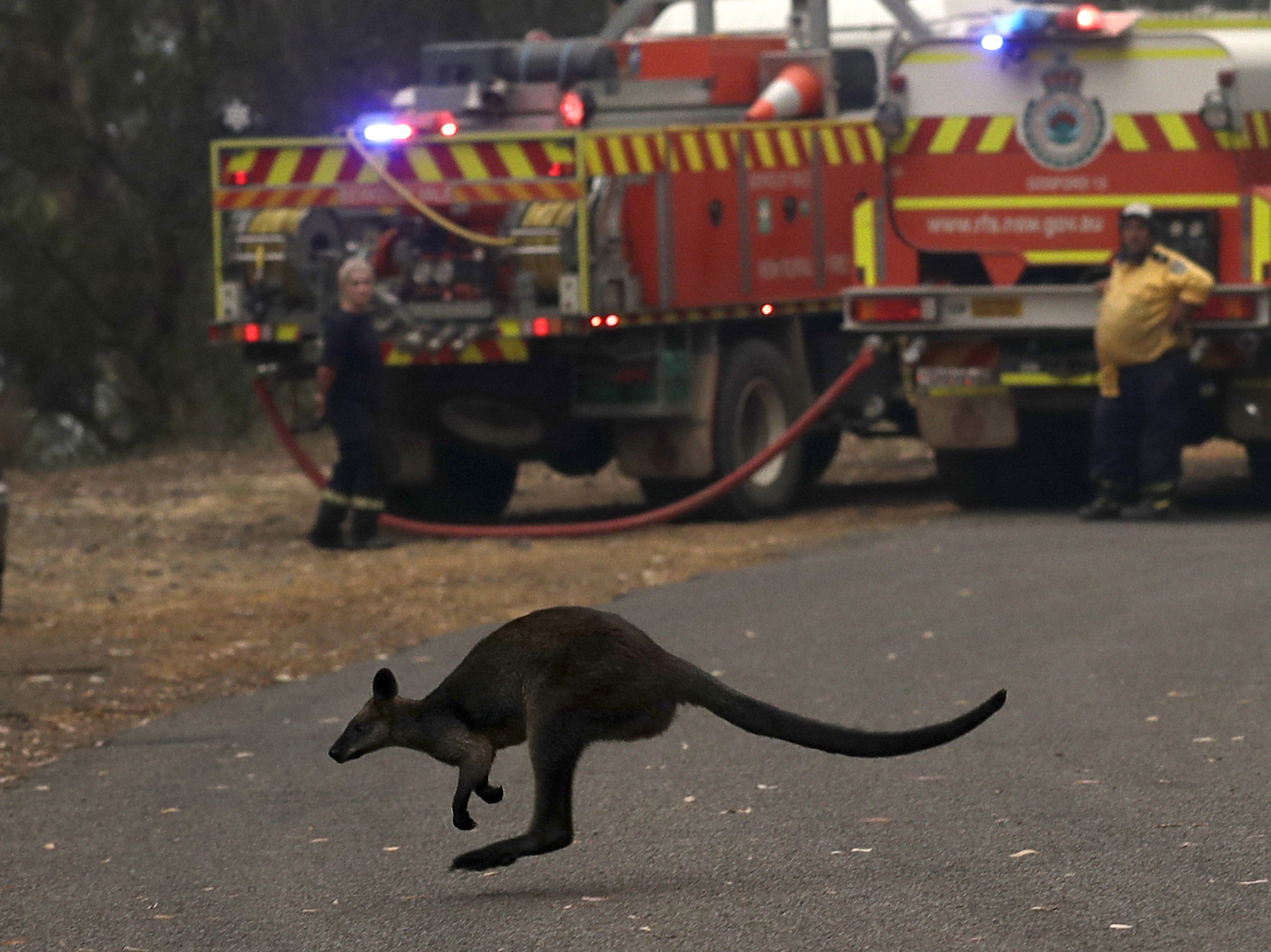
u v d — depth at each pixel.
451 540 30.80
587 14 46.22
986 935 10.66
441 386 31.53
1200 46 29.58
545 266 28.86
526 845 11.73
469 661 12.06
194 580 27.36
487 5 45.00
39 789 15.95
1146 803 13.67
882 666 19.38
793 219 32.59
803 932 10.88
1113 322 28.58
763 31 36.41
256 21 44.06
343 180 30.11
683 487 32.06
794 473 33.06
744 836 13.30
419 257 29.77
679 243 30.23
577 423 32.22
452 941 11.02
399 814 14.55
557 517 34.34
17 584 27.31
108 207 45.00
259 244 30.80
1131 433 29.09
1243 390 29.88
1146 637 20.05
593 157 28.86
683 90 33.00
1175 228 29.78
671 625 22.16
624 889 12.07
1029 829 13.09
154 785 15.91
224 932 11.48
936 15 35.25
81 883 12.85
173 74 43.91
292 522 33.72
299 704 19.11
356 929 11.40
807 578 24.97
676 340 30.66
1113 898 11.34
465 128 32.69
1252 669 18.31
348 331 29.27
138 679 20.62
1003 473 32.22
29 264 43.50
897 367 33.78
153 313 45.41
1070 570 24.47
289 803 15.08
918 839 12.98
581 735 11.75
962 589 23.53
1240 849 12.34
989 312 30.03
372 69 43.88
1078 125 30.16
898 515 31.67
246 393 46.31
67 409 46.31
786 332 33.22
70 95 44.12
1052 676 18.44
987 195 30.62
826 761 15.62
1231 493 33.59
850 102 34.88
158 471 42.06
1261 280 29.14
